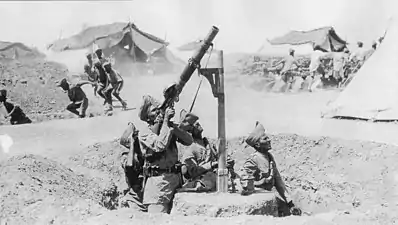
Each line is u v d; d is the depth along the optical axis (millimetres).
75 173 15328
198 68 12594
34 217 10133
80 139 19000
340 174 16219
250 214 11188
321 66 37000
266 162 13383
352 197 14914
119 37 39312
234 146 18281
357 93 22047
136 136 13148
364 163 16391
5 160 13617
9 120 25562
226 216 11000
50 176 13281
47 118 28391
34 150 17422
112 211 10797
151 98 13219
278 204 13352
